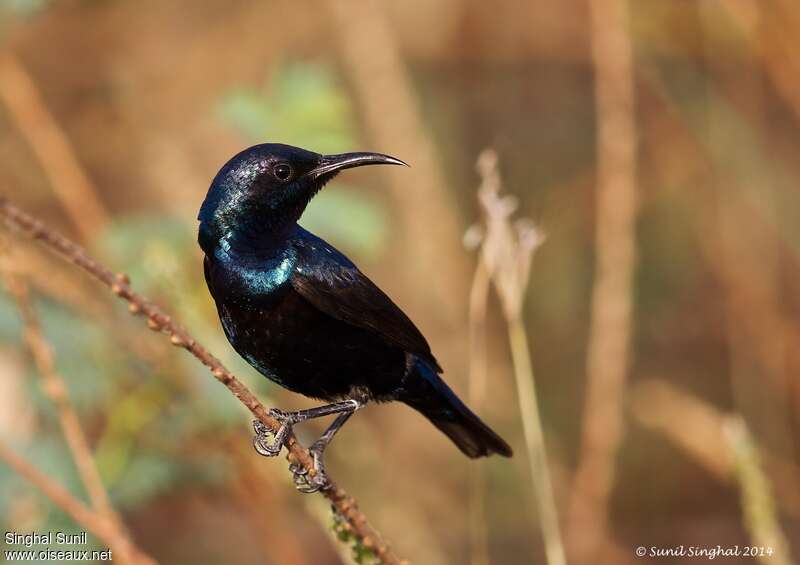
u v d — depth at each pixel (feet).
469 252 47.85
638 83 49.32
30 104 37.52
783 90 45.01
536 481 24.79
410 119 44.52
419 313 46.16
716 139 47.32
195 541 44.83
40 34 46.91
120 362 29.48
